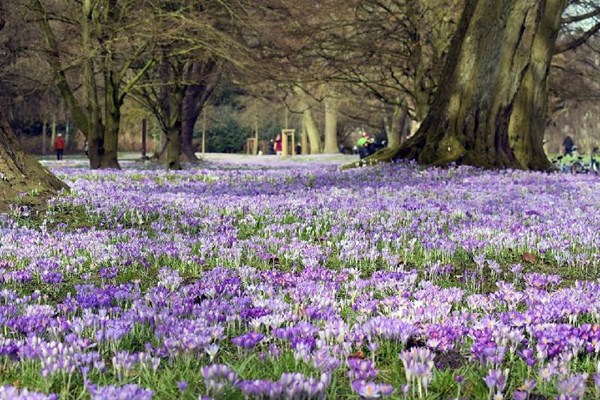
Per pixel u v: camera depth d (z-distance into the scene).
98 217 8.68
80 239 7.00
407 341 3.69
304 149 76.38
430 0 25.97
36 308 3.96
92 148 24.62
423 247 6.87
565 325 3.72
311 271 5.49
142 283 5.40
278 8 24.50
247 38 27.88
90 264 6.01
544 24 19.70
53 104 42.56
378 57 27.67
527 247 6.98
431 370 3.15
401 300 4.36
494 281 5.73
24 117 49.03
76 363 3.01
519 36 18.42
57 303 4.63
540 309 4.14
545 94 19.94
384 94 35.00
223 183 14.65
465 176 15.96
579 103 38.78
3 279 5.20
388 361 3.47
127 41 22.16
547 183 14.33
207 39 22.52
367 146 46.25
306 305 4.37
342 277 5.38
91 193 10.52
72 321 3.80
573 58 38.00
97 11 22.53
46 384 2.88
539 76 19.72
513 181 14.73
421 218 8.67
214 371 2.76
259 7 23.52
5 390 2.49
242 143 83.25
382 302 4.41
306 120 66.56
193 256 6.12
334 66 27.92
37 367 3.12
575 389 2.79
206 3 24.22
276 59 26.53
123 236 7.38
